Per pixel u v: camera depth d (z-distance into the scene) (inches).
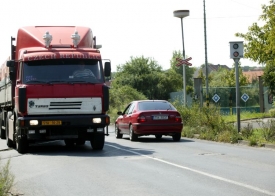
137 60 5167.3
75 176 802.2
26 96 1149.7
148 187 690.8
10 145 1393.9
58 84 1160.8
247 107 3331.7
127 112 1624.0
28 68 1167.6
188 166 900.6
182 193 644.1
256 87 3371.1
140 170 858.1
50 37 1207.6
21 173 847.1
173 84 5128.0
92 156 1096.2
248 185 692.1
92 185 715.4
